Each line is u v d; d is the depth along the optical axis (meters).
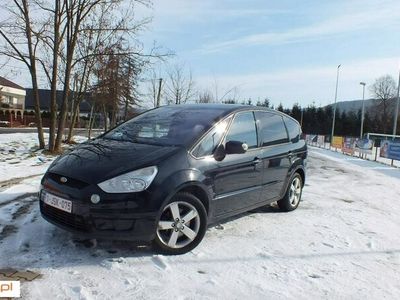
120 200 4.15
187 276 4.06
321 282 4.20
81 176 4.28
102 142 5.21
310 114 92.06
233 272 4.26
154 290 3.71
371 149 24.55
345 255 5.07
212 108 5.86
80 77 19.92
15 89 68.12
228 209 5.31
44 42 15.44
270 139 6.32
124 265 4.16
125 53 17.62
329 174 13.62
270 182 6.20
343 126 87.62
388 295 4.03
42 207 4.67
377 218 7.18
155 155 4.56
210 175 4.89
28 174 9.21
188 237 4.67
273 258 4.75
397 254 5.27
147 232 4.26
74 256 4.30
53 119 15.02
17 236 4.74
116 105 24.31
